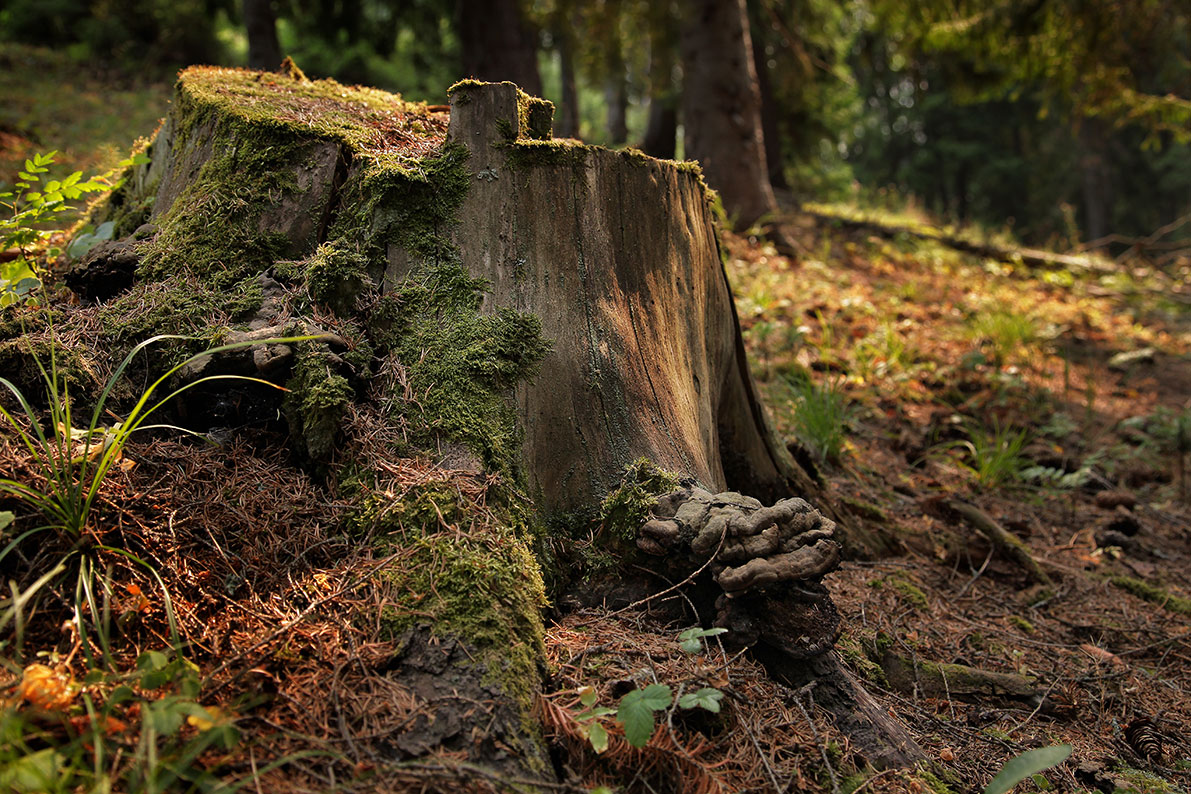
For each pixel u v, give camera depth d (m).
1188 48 13.53
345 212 2.47
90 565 1.79
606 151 2.57
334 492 2.13
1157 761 2.40
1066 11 9.27
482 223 2.39
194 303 2.35
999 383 6.12
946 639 2.98
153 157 3.26
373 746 1.59
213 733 1.46
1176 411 6.40
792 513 2.08
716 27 9.74
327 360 2.20
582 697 1.73
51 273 2.92
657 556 2.16
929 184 33.59
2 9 14.46
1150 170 32.09
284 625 1.77
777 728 1.90
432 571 1.87
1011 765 1.71
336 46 13.27
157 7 15.31
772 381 5.26
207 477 2.11
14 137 7.51
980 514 3.84
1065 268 10.87
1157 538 4.43
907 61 11.97
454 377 2.21
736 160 9.77
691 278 2.89
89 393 2.19
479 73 11.59
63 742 1.46
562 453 2.29
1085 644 3.18
